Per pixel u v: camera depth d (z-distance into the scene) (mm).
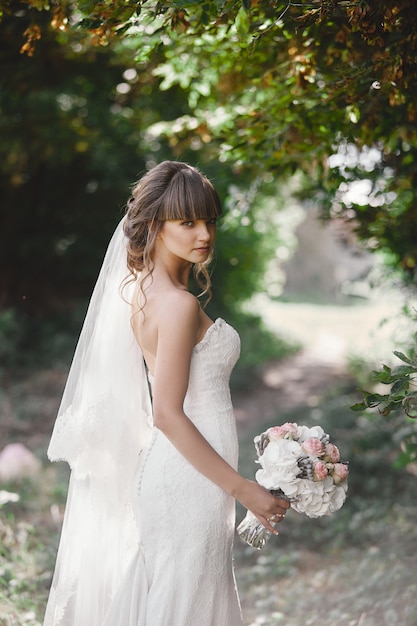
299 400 12344
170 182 2619
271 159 4703
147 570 2625
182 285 2734
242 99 5273
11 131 10922
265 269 18266
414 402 2586
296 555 5262
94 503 2855
